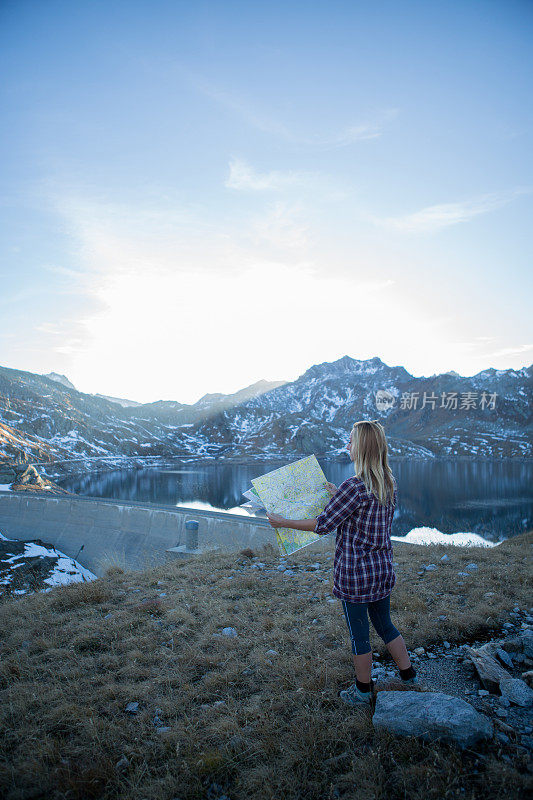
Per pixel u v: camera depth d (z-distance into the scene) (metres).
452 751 2.69
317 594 6.29
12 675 4.29
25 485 99.12
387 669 3.99
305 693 3.59
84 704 3.73
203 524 17.88
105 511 26.36
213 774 2.82
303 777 2.69
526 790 2.39
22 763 2.94
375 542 3.11
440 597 5.87
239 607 5.95
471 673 3.85
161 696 3.82
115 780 2.80
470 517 82.75
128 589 7.20
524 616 5.09
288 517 3.35
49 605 6.58
